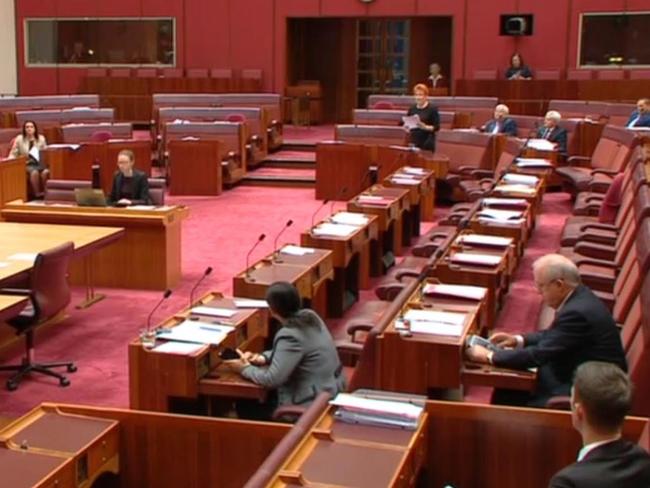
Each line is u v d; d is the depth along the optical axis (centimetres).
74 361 695
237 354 500
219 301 584
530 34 1916
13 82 2222
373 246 909
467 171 1284
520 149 1193
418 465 367
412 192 1049
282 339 484
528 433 374
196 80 2006
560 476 293
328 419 378
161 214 879
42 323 689
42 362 689
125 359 700
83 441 367
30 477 336
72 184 1007
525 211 842
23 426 380
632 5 1864
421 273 632
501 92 1752
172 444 384
